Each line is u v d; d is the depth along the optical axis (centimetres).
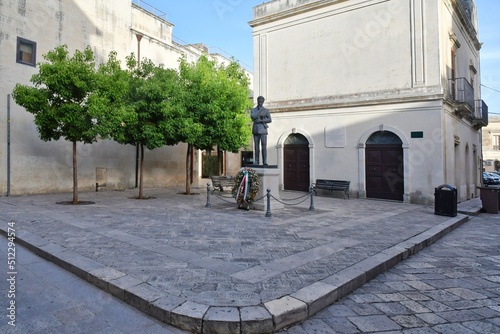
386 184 1370
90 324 324
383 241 633
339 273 440
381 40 1399
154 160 1858
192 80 1331
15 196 1225
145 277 412
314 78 1591
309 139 1587
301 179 1636
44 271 468
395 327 327
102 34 1575
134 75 1312
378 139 1405
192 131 1220
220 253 524
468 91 1547
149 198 1291
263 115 1024
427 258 582
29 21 1283
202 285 389
